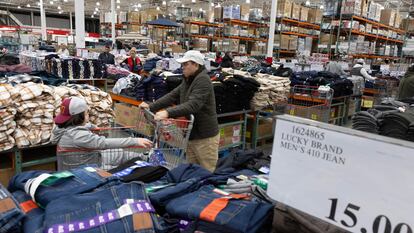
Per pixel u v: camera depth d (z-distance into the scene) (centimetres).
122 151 258
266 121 580
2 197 124
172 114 281
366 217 85
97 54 920
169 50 1271
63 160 251
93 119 368
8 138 306
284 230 118
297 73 673
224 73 543
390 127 273
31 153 357
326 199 92
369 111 322
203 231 122
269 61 1038
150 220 124
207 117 316
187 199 140
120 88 554
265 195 137
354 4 946
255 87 488
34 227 121
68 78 648
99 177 158
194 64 303
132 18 1791
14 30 2334
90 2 2947
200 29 1502
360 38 1115
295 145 97
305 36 1412
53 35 2708
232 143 491
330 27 1006
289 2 1230
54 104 332
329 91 579
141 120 350
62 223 119
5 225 117
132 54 873
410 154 77
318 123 93
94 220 121
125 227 119
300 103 612
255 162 198
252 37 1380
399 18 1346
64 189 144
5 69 516
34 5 3238
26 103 314
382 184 82
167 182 170
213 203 133
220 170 187
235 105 477
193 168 177
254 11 1379
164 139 276
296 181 98
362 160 85
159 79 480
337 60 973
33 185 142
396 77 858
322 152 92
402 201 79
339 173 89
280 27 1240
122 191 136
